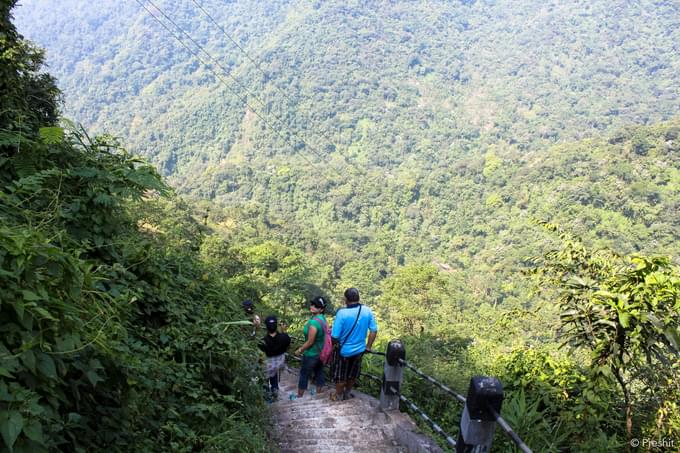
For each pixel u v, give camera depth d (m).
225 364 4.49
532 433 4.96
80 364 2.19
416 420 6.21
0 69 5.88
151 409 3.11
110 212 4.24
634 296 4.33
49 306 2.04
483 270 96.81
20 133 4.14
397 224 141.00
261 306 16.08
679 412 4.70
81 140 4.59
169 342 4.20
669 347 4.30
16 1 6.82
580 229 87.38
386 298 45.75
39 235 2.10
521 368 6.71
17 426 1.57
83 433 2.42
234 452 3.41
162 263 5.29
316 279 59.84
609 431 5.37
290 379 8.85
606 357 4.51
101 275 3.54
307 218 146.38
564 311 4.86
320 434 5.12
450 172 148.12
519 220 108.94
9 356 1.74
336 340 6.08
